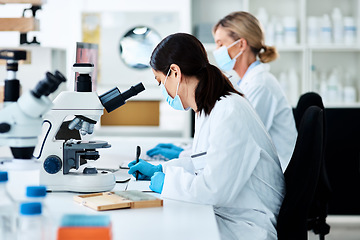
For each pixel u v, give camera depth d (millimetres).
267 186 1830
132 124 4098
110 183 1739
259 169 1813
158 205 1559
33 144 1322
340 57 4516
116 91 1755
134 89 1764
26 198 1132
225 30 2771
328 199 2420
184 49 1776
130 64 4145
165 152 2596
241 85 2799
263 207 1786
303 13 4242
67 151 1726
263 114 2711
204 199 1620
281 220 1776
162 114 4219
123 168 2273
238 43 2771
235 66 2863
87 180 1699
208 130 1805
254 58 2855
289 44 4273
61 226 955
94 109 1723
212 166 1637
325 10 4531
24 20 2676
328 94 4309
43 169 1716
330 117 4102
